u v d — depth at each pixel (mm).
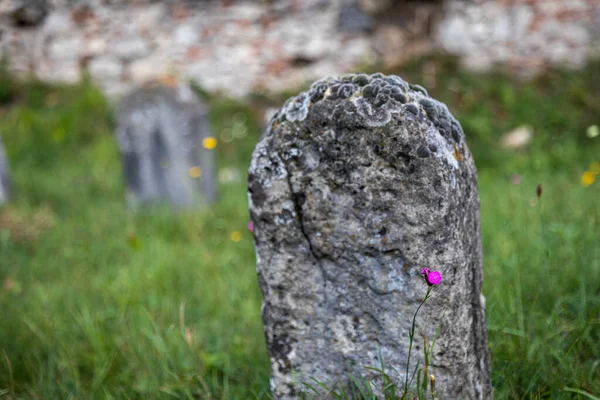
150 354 2400
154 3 8602
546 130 6859
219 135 7703
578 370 1837
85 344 2615
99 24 8734
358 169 1532
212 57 8734
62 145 7641
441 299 1528
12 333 2691
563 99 7266
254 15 8555
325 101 1561
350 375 1665
